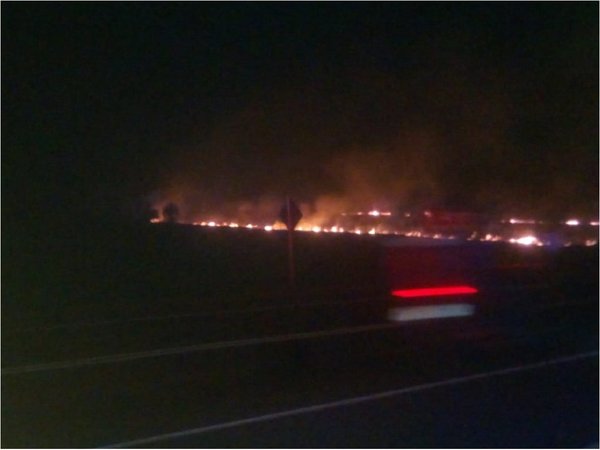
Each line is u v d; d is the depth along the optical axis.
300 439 9.59
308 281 30.47
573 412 10.47
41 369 15.45
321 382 13.11
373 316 20.58
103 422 11.16
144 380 14.09
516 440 9.13
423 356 14.95
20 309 25.77
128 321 22.39
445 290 18.09
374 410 10.91
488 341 16.31
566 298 22.78
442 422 10.08
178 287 29.95
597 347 15.54
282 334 18.33
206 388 13.20
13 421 11.35
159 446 9.73
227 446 9.51
